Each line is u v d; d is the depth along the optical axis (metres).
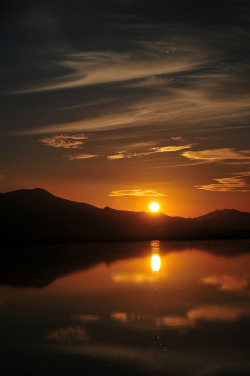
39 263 54.72
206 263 49.12
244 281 34.03
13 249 97.75
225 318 21.23
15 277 39.75
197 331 18.94
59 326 20.48
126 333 18.91
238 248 78.62
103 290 31.03
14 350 16.75
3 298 28.55
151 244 108.38
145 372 14.09
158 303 25.44
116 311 23.52
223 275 37.97
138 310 23.61
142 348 16.64
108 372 14.15
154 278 36.97
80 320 21.62
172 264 48.81
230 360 15.10
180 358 15.41
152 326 20.02
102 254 70.31
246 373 13.87
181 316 21.89
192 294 28.30
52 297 28.53
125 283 34.38
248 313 22.27
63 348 16.91
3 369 14.62
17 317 22.58
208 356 15.55
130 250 80.25
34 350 16.72
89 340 17.94
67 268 47.28
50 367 14.73
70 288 32.41
